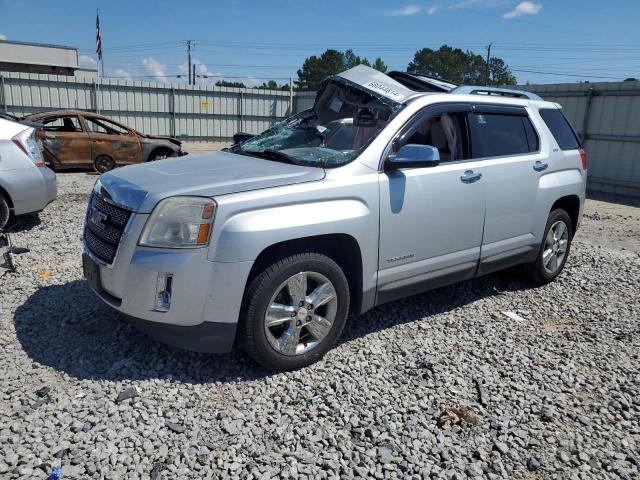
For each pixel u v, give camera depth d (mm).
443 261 4383
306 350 3672
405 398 3393
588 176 14258
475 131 4637
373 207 3809
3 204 6719
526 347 4184
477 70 91688
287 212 3426
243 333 3422
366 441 2967
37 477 2564
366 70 4555
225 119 24203
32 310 4426
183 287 3244
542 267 5473
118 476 2607
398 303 4969
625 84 13195
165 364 3664
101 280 3582
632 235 8883
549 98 14883
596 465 2861
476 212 4523
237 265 3254
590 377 3750
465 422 3162
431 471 2748
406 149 3840
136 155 13992
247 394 3369
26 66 34375
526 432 3113
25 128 6992
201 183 3447
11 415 3031
